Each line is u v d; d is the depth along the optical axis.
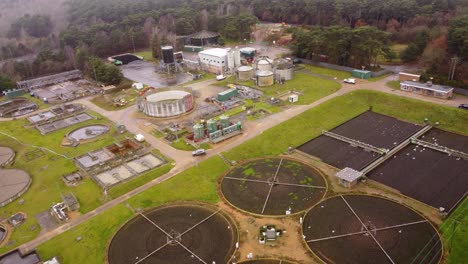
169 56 132.50
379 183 63.22
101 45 165.00
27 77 144.88
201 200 61.62
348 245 50.31
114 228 56.16
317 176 66.19
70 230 56.19
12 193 66.06
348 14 172.12
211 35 173.62
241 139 80.44
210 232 54.31
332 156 72.50
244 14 179.38
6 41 192.50
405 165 68.12
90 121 96.50
